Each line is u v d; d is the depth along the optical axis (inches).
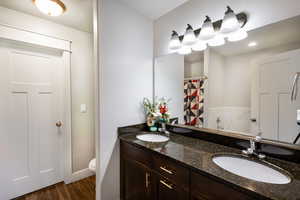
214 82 56.1
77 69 81.2
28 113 69.1
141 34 70.5
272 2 41.2
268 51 42.9
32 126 70.3
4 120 63.1
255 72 46.1
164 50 71.6
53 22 72.1
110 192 60.4
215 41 52.9
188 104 64.5
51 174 76.2
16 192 66.2
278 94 41.7
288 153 37.7
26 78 68.3
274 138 42.6
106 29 57.5
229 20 45.1
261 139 43.8
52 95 75.8
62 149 78.7
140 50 70.2
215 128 56.1
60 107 78.2
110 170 60.2
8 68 63.7
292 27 38.6
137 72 69.2
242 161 40.7
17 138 66.4
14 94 65.4
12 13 61.2
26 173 68.9
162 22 72.4
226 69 52.6
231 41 50.9
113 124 60.7
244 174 39.1
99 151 57.2
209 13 54.9
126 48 64.5
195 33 59.4
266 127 44.2
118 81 61.9
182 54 66.0
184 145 50.1
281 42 40.6
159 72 74.3
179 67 67.2
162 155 42.4
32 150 70.4
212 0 53.8
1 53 61.9
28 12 64.1
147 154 48.3
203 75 59.5
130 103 66.6
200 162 36.3
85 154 85.4
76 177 81.3
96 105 57.6
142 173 50.8
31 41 65.9
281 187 26.1
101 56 56.3
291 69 39.4
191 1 60.2
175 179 39.2
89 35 85.6
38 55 71.5
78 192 71.3
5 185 63.6
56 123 76.9
